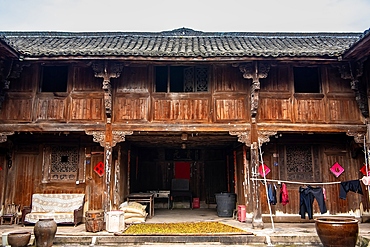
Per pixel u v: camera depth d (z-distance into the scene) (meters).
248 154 11.34
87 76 10.34
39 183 11.41
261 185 11.34
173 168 16.69
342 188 10.05
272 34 13.71
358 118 10.21
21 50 9.22
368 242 8.16
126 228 9.57
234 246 8.25
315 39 13.27
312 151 11.62
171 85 11.06
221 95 10.25
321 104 10.26
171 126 10.04
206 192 16.45
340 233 7.34
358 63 9.75
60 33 13.38
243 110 10.18
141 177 16.45
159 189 16.44
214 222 10.88
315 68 10.89
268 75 10.35
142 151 16.69
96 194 11.30
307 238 8.57
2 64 9.58
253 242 8.52
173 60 9.37
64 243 8.49
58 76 11.21
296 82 11.48
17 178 11.41
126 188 13.07
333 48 11.03
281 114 10.15
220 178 16.48
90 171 11.45
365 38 8.14
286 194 10.55
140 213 10.91
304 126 10.08
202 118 10.12
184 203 16.47
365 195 11.29
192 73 10.55
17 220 10.82
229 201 12.65
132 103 10.18
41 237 7.82
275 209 11.26
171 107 10.16
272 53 9.22
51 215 10.25
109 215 9.08
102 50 9.28
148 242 8.48
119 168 11.66
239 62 9.73
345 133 10.47
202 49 10.29
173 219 11.91
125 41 12.20
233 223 10.84
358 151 11.32
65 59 9.36
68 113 10.12
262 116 10.11
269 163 11.52
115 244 8.45
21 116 10.06
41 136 11.63
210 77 10.38
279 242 8.53
